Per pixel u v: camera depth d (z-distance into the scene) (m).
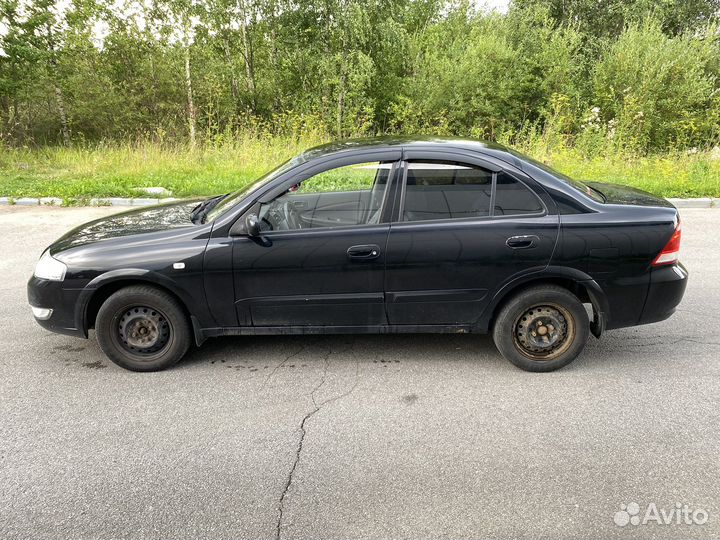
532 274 3.60
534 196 3.59
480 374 3.79
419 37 21.11
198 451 2.96
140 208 4.72
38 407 3.44
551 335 3.73
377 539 2.32
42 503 2.58
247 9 20.23
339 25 17.17
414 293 3.69
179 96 20.81
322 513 2.49
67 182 11.55
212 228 3.69
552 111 19.42
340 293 3.70
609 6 26.72
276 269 3.66
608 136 14.48
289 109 20.12
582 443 2.97
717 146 14.13
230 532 2.38
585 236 3.54
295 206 3.66
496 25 22.89
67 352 4.23
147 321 3.81
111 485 2.70
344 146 3.94
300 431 3.14
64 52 19.56
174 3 18.67
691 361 3.92
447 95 19.78
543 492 2.59
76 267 3.71
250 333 3.85
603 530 2.35
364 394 3.54
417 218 3.63
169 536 2.37
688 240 7.25
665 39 18.72
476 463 2.82
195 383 3.72
